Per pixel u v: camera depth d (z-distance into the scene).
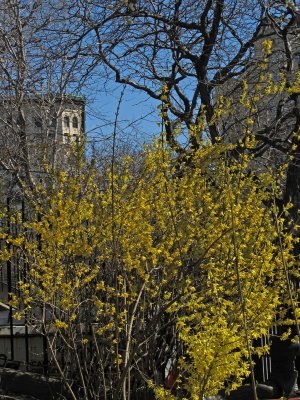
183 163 4.86
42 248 4.55
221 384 3.69
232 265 4.27
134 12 7.62
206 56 7.70
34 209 4.93
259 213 4.41
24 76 8.05
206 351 3.26
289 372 5.51
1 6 8.18
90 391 4.60
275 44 8.23
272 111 7.92
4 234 4.38
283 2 7.54
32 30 8.48
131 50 8.07
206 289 4.26
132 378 5.06
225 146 4.82
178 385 4.26
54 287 4.31
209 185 4.89
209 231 4.47
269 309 3.96
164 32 7.94
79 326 4.63
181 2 7.94
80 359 4.99
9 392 5.21
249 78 7.15
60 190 4.52
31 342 6.86
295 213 6.26
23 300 4.65
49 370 5.29
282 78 5.50
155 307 4.79
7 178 7.30
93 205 4.70
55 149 6.82
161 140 4.53
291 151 6.36
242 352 3.39
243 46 8.04
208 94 7.18
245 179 4.86
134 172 5.55
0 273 6.34
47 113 8.09
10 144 7.64
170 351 4.80
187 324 4.68
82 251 4.36
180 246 4.40
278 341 5.43
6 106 8.12
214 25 7.79
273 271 4.46
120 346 4.88
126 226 4.48
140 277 4.60
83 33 7.96
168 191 4.63
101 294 4.85
